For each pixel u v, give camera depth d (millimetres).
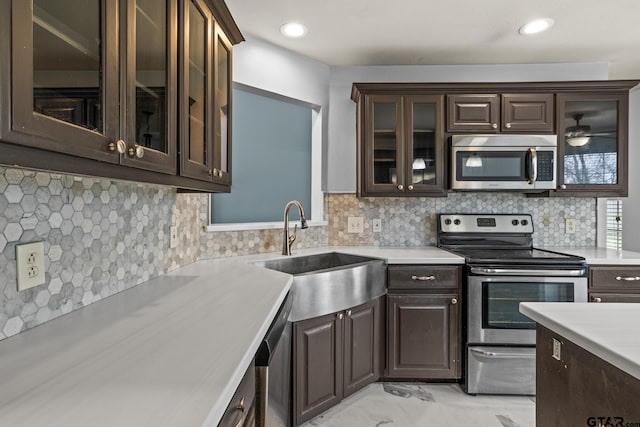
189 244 1993
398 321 2379
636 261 2264
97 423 531
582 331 999
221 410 600
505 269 2268
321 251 2645
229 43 1789
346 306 2076
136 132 968
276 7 2078
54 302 1020
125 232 1380
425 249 2777
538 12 2123
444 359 2371
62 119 712
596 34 2395
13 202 881
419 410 2109
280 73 2598
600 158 2580
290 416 1805
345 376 2104
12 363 735
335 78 2965
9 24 569
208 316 1058
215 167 1581
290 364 1797
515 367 2252
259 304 1185
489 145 2553
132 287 1425
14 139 581
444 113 2637
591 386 989
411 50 2641
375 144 2695
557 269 2246
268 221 2717
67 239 1069
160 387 642
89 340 866
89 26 790
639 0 1991
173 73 1169
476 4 2045
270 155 2730
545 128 2586
